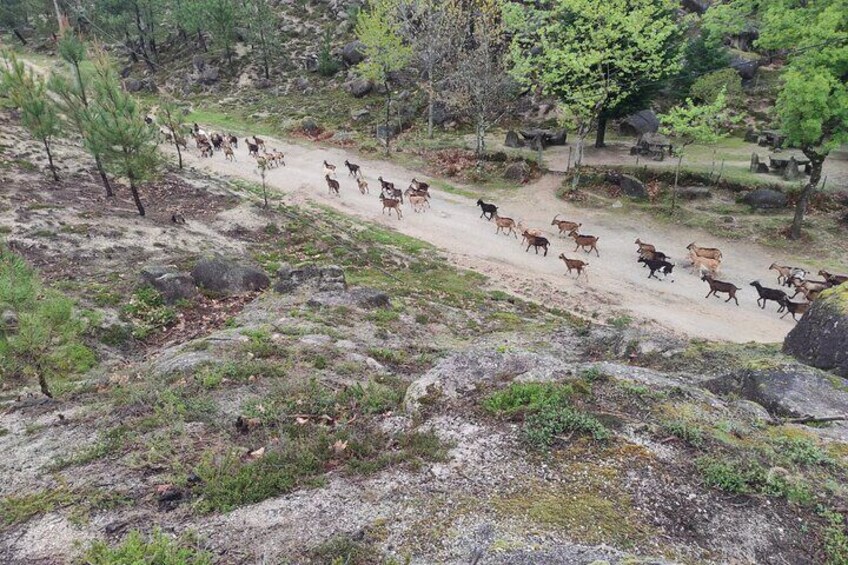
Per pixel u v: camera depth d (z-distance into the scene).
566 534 5.89
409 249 26.16
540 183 34.88
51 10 63.28
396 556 5.68
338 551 5.71
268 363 11.08
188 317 16.02
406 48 42.06
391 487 6.82
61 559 5.77
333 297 17.47
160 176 31.67
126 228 22.50
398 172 38.22
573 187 32.53
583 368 9.68
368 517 6.30
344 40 59.41
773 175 30.61
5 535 6.18
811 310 11.40
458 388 9.22
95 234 21.09
